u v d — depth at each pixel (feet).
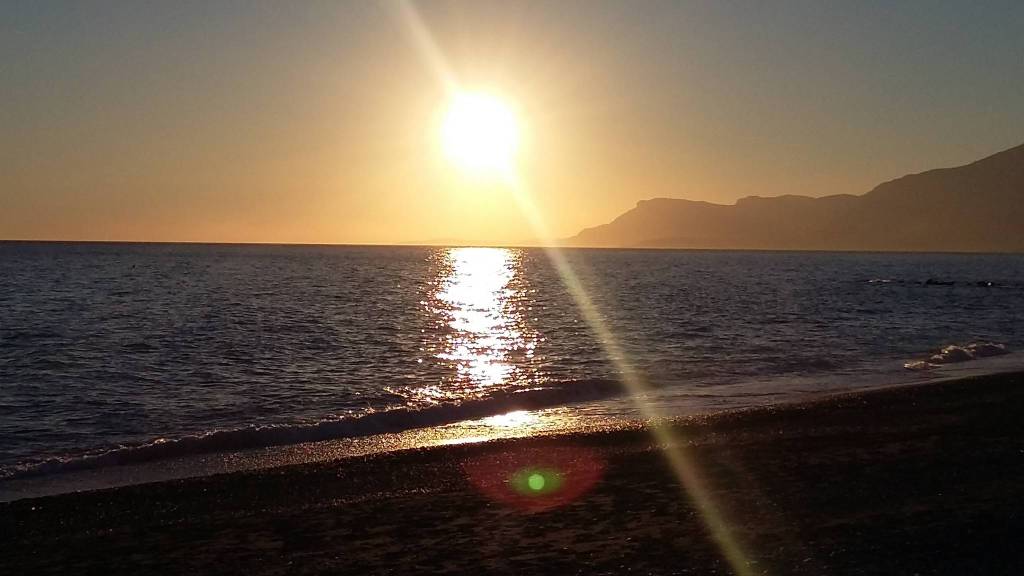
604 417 73.92
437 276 423.64
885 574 32.42
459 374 102.42
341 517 42.55
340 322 170.81
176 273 391.86
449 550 36.91
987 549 35.14
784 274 468.75
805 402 76.54
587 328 160.56
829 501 43.29
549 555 35.86
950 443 57.36
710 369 105.09
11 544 38.96
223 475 51.85
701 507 42.91
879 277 436.76
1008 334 152.56
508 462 54.80
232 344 131.13
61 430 70.49
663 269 559.79
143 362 111.04
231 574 34.68
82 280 317.22
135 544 38.73
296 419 75.41
